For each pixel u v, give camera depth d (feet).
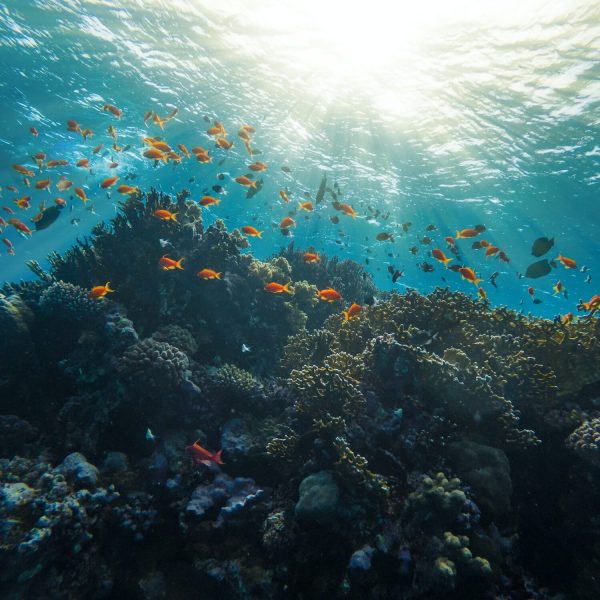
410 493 3.12
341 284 8.86
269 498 3.54
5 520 3.13
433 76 9.32
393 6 7.90
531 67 8.23
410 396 3.76
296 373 4.32
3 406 4.47
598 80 7.94
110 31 9.53
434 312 4.80
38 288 5.70
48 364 4.83
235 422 4.23
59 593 3.13
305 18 8.73
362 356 4.36
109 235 5.91
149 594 3.26
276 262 7.12
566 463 3.43
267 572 3.10
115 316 4.83
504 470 3.20
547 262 4.71
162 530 3.59
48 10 8.91
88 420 4.26
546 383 3.92
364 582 2.78
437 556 2.72
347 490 3.07
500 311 5.20
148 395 4.11
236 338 5.60
